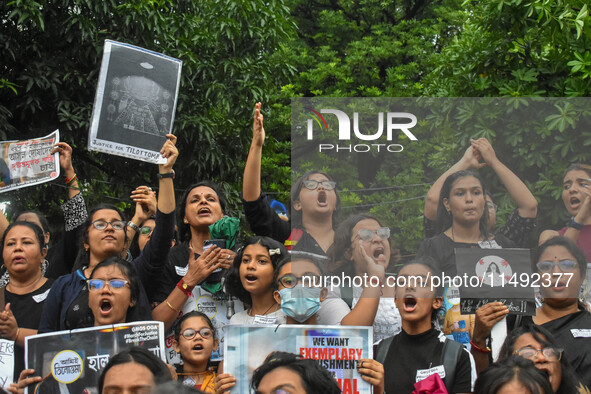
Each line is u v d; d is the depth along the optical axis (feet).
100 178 29.58
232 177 29.84
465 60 18.74
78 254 15.25
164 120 15.71
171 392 7.14
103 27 26.66
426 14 54.49
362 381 11.76
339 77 47.78
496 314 12.09
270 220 15.05
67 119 25.49
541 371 10.23
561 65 17.21
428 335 12.41
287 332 11.93
